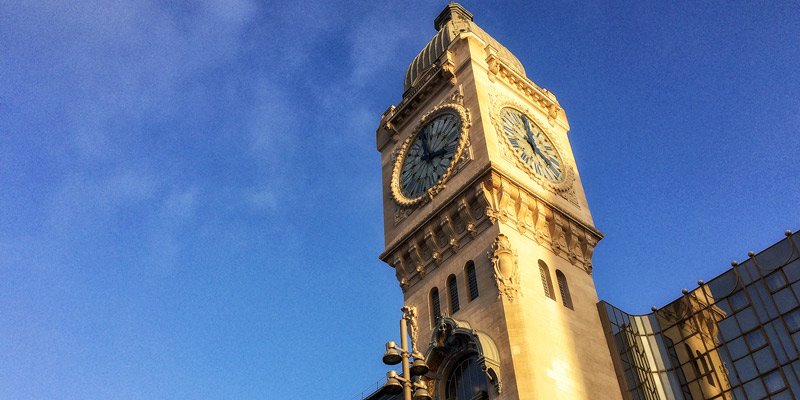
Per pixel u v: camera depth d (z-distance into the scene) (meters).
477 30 65.06
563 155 57.38
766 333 45.03
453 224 49.81
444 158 53.41
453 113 54.78
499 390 41.12
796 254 45.59
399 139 59.94
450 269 48.97
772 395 43.31
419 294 50.59
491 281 45.38
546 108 60.03
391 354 29.98
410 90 61.69
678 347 48.66
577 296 48.94
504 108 55.19
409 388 29.36
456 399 45.09
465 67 56.12
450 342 45.72
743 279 47.47
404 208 54.53
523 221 48.84
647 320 50.84
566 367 43.91
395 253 52.97
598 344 47.62
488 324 44.09
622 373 46.91
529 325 43.47
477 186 48.50
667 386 47.38
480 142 50.84
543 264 48.41
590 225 53.03
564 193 53.81
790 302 44.75
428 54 63.78
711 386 46.09
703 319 48.31
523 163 51.78
